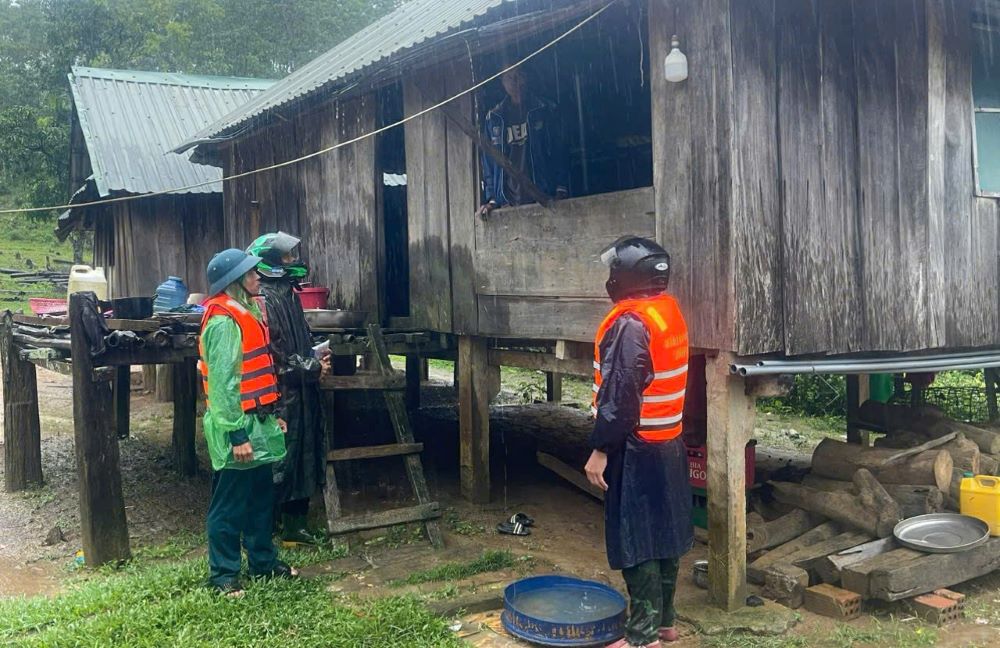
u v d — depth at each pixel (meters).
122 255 13.37
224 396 4.76
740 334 4.73
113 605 4.71
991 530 5.34
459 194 7.18
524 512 7.31
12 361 8.31
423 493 6.43
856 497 5.59
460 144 7.12
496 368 7.58
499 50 6.82
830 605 4.83
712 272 4.84
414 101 7.69
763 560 5.31
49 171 23.77
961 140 5.97
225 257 4.91
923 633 4.57
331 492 6.16
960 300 6.01
